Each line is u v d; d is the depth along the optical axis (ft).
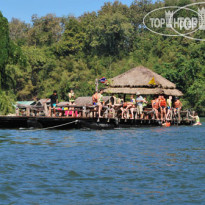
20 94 472.85
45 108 149.69
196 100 377.30
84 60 524.52
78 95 451.94
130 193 53.83
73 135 126.82
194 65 383.24
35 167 69.72
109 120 151.74
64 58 543.39
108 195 52.85
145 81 194.18
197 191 54.75
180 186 57.36
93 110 149.79
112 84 196.44
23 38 614.34
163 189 55.77
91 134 131.34
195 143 107.34
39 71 495.41
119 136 125.70
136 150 92.12
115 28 530.68
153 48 487.20
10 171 66.08
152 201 50.39
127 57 529.45
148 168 69.56
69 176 63.10
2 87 204.03
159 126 177.37
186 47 469.16
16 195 52.49
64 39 563.89
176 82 383.24
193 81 383.04
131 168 69.51
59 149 92.63
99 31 537.65
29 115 153.07
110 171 66.90
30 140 110.93
